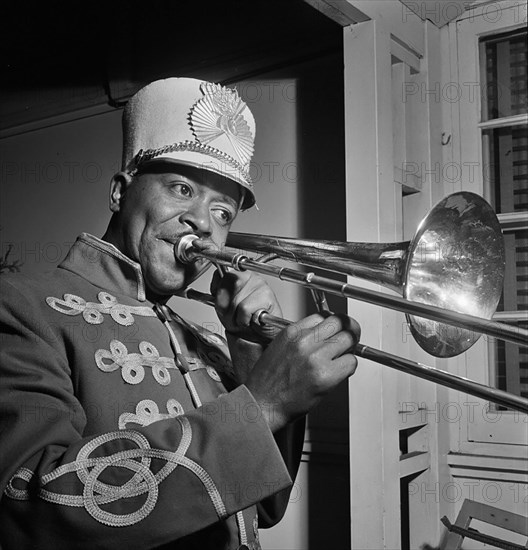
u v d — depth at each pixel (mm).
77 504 867
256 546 1146
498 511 1820
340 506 2137
